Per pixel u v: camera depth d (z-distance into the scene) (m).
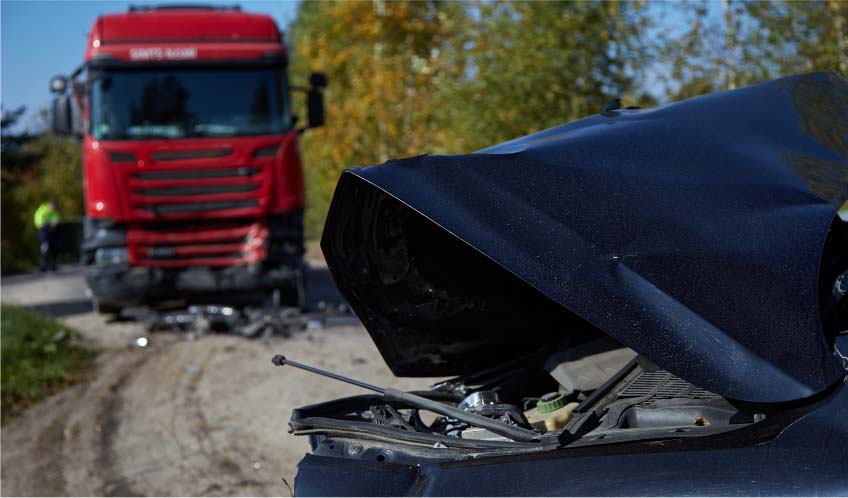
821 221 2.35
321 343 9.52
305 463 2.34
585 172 2.55
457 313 3.08
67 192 35.53
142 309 13.17
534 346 3.27
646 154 2.65
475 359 3.26
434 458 2.30
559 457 2.15
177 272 11.70
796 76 3.18
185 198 11.56
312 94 12.32
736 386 2.06
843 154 2.69
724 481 1.96
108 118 11.54
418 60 17.47
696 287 2.21
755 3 10.09
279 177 11.78
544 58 11.00
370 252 2.86
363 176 2.49
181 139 11.56
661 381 2.61
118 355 9.80
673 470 2.02
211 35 11.78
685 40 10.54
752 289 2.20
